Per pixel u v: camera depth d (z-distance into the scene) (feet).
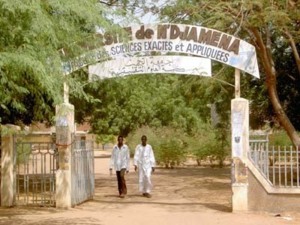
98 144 220.02
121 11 36.88
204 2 53.26
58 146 46.80
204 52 46.29
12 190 47.73
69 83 33.30
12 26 29.76
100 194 60.80
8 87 33.35
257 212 44.80
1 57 27.91
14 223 39.75
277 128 83.76
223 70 60.85
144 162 58.49
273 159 45.70
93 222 40.42
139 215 43.96
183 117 147.54
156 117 148.77
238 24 53.57
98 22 33.99
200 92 77.77
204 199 55.77
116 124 148.25
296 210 44.57
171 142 107.45
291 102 71.67
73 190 47.85
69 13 32.86
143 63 46.75
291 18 52.54
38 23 29.25
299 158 45.32
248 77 71.15
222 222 40.52
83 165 51.65
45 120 60.18
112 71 46.50
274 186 44.83
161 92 148.66
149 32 46.55
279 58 69.51
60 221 40.73
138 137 119.24
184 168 105.50
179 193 61.77
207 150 107.55
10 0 27.63
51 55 31.27
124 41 40.81
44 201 49.11
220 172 94.22
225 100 79.92
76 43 37.63
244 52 45.52
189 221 40.98
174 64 46.62
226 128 98.37
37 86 34.40
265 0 49.14
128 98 145.07
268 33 55.98
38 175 61.57
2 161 47.83
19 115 55.47
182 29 46.44
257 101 74.95
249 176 45.29
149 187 58.13
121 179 57.41
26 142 48.80
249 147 45.62
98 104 69.56
